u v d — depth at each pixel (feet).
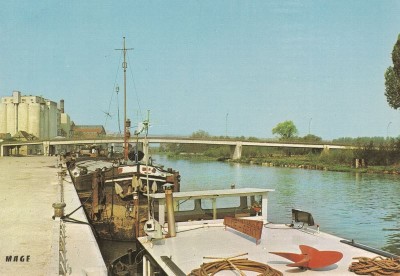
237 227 41.83
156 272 35.29
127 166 79.97
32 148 487.61
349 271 30.63
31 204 71.10
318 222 107.65
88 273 35.88
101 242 78.69
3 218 58.90
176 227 44.32
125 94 122.52
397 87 237.86
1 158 290.76
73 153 205.67
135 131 83.05
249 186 175.73
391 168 253.44
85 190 96.89
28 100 520.83
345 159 298.97
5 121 510.17
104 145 255.50
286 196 151.12
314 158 344.49
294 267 31.65
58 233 43.57
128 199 78.79
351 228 101.19
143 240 41.37
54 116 580.30
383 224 104.99
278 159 372.38
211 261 33.96
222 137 412.77
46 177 122.62
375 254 34.88
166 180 81.51
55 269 32.63
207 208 47.06
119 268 49.93
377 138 362.53
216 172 255.50
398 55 235.20
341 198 146.92
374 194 157.58
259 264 31.04
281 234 41.83
